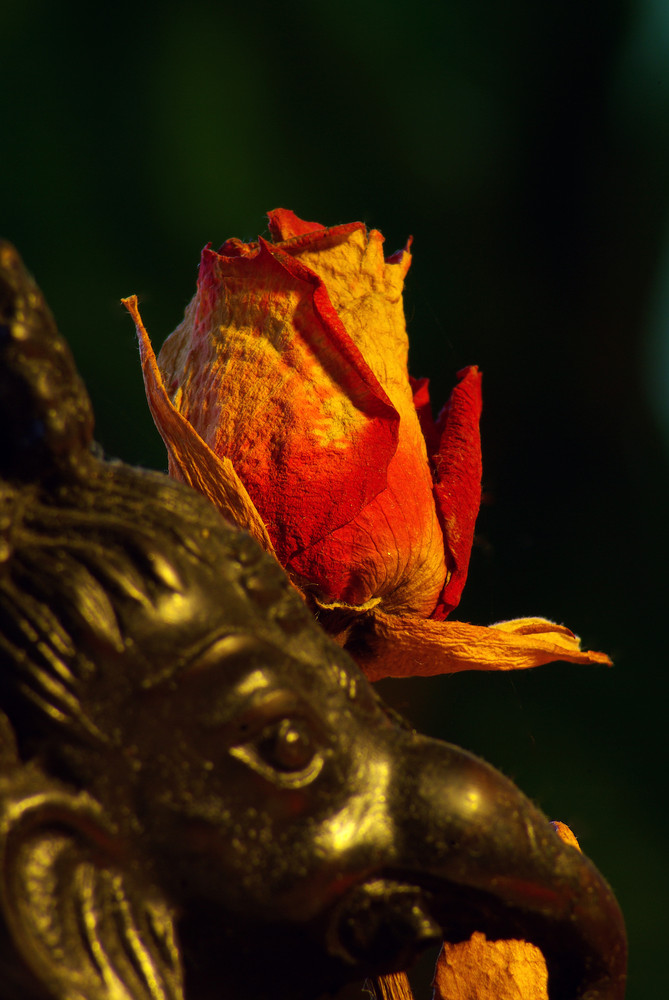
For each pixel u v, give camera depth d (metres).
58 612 0.42
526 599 1.96
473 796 0.43
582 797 1.74
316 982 0.43
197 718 0.42
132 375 1.85
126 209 1.98
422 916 0.43
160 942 0.42
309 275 0.45
